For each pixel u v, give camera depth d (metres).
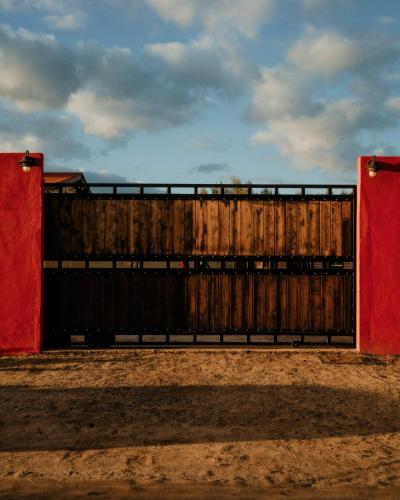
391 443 4.96
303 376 7.62
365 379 7.45
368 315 9.13
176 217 9.43
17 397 6.55
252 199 9.41
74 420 5.66
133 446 4.88
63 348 9.42
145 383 7.24
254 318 9.36
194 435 5.19
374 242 9.12
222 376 7.63
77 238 9.45
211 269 9.40
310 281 9.36
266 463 4.46
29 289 9.22
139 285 9.41
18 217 9.23
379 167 9.12
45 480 4.10
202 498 3.75
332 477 4.16
